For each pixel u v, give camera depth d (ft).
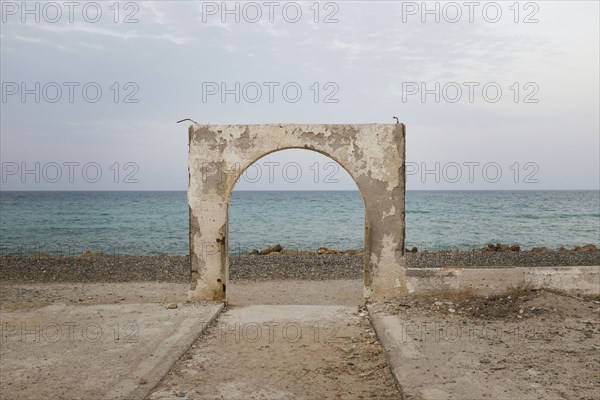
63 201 222.69
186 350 20.02
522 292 26.84
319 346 21.17
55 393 15.58
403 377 16.47
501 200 226.38
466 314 24.29
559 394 15.16
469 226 102.83
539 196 292.81
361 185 27.22
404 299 26.68
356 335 22.71
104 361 18.44
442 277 27.45
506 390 15.43
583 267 27.91
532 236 87.81
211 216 27.58
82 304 28.84
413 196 291.38
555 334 21.15
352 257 48.29
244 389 16.57
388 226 27.25
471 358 18.25
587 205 181.88
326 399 15.83
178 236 86.94
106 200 234.79
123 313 25.59
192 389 16.51
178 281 38.73
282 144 27.20
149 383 16.43
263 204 195.42
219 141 27.43
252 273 41.04
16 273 41.09
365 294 27.45
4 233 91.61
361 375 17.90
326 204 193.77
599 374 16.79
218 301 27.84
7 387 16.08
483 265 45.11
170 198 262.06
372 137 27.09
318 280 38.68
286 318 25.70
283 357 19.79
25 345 20.45
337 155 27.12
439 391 15.33
